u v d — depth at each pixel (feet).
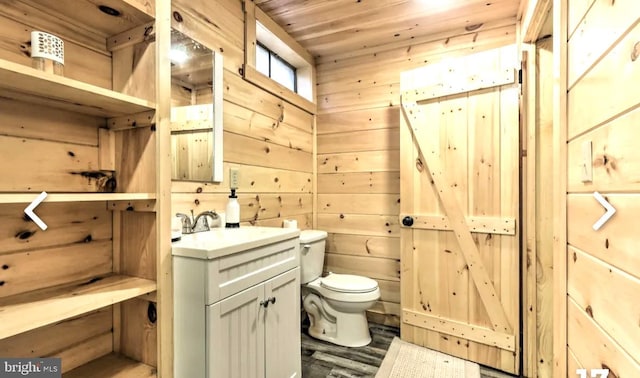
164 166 3.94
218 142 6.01
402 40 8.52
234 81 6.49
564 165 3.52
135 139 4.07
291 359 5.40
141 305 4.09
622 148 2.40
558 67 3.64
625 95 2.37
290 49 8.32
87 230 4.03
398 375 6.22
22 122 3.44
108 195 3.38
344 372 6.29
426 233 7.35
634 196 2.25
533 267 6.32
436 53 8.20
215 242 4.29
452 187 7.01
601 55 2.75
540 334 6.28
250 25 6.86
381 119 8.85
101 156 4.15
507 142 6.45
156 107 3.87
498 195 6.55
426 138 7.30
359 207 9.09
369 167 8.98
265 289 4.76
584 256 3.06
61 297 3.38
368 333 7.70
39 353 3.56
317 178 9.59
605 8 2.68
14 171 3.37
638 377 2.19
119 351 4.27
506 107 6.45
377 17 7.42
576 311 3.24
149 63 3.92
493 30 7.60
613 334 2.52
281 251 5.19
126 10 3.66
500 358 6.51
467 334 6.84
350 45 8.82
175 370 4.07
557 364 3.67
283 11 7.22
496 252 6.59
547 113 6.22
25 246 3.46
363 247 9.02
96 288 3.67
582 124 3.14
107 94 3.32
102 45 4.16
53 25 3.67
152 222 3.97
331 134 9.48
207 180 5.82
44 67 3.07
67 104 3.63
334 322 7.66
